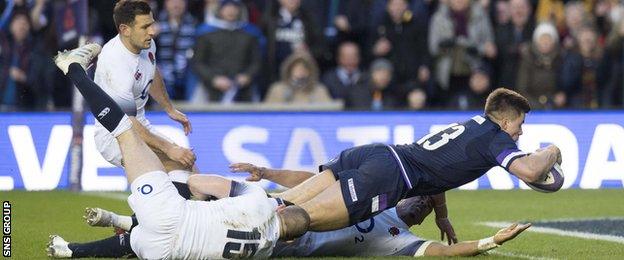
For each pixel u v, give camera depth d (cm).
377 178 2894
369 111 5328
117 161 3338
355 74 5966
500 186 5241
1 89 6012
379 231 3002
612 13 6475
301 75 5744
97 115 2791
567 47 6088
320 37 6181
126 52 3231
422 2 6194
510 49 6228
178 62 6019
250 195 2775
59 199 4678
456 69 6106
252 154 5288
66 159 5194
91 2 6153
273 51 6100
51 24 5991
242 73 5906
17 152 5188
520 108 2934
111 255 2953
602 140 5238
